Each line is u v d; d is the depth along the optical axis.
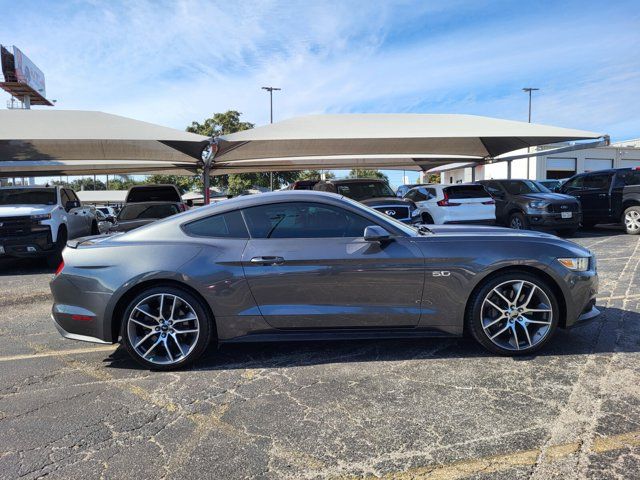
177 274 3.78
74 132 9.81
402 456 2.61
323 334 3.90
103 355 4.37
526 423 2.91
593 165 34.38
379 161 19.33
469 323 3.95
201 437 2.87
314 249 3.84
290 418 3.07
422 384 3.51
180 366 3.90
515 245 3.88
